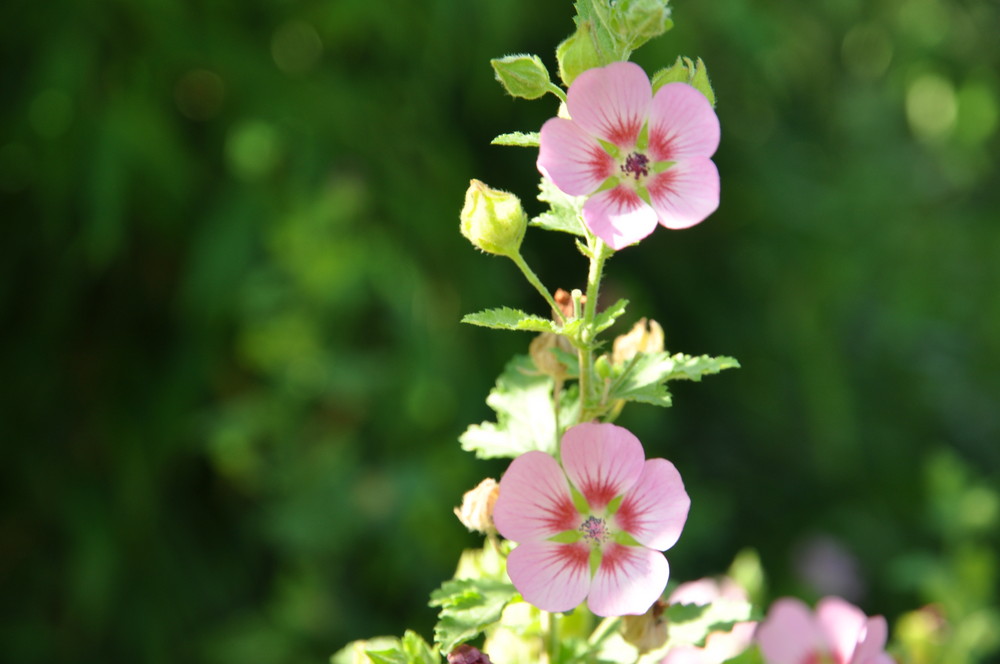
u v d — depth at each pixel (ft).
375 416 4.94
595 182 2.14
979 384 7.16
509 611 2.30
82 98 4.59
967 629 3.03
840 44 6.65
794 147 6.46
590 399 2.23
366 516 4.75
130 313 5.26
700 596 2.58
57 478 5.07
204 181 4.97
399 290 4.78
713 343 6.15
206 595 5.28
